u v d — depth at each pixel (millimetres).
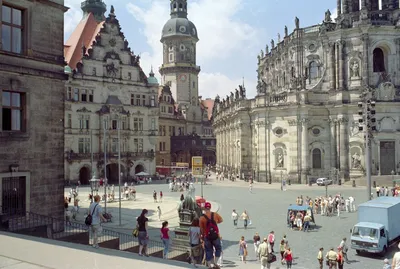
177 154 129500
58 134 29172
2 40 25688
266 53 112500
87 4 108750
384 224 29953
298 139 77062
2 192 25328
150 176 96938
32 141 27203
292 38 87062
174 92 133625
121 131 91062
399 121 74625
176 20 132500
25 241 15141
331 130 77125
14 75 26141
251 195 64062
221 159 121000
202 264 16812
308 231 37312
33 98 27391
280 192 66688
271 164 81312
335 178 75188
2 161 25297
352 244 29500
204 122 151000
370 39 75625
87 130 86500
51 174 28500
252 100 88375
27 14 27016
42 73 27797
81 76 85750
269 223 41250
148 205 55219
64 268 11234
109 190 68375
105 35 90375
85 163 85500
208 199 60594
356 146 74312
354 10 80938
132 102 95000
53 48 28891
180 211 27016
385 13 77625
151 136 97250
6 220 23734
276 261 27781
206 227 14320
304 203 53281
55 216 28594
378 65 79312
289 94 77750
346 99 75438
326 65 80000
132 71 94938
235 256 29062
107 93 90188
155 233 36656
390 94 74375
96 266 11414
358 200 54906
